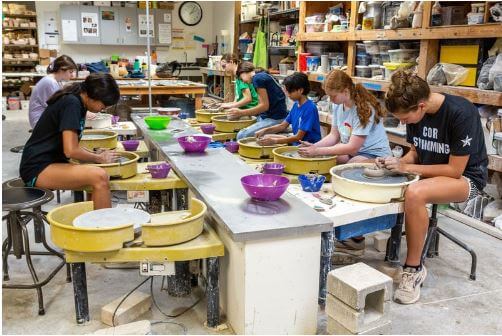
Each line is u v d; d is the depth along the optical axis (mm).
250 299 1864
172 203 2744
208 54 10898
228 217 1911
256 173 2496
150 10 10148
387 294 1875
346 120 2934
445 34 3514
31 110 4254
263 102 4168
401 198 2277
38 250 2965
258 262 1841
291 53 6891
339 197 2342
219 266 2168
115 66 7316
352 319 1817
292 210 2020
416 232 2293
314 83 5922
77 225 1953
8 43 9656
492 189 3557
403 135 3900
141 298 2242
